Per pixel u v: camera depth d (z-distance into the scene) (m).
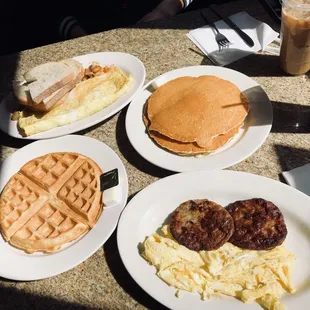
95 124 1.20
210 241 0.82
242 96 1.11
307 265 0.80
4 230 0.95
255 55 1.32
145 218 0.91
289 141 1.06
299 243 0.83
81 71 1.26
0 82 1.44
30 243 0.91
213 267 0.79
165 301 0.77
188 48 1.41
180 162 1.01
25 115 1.23
